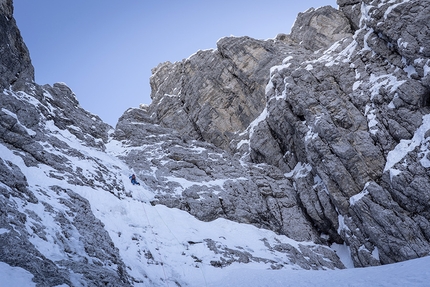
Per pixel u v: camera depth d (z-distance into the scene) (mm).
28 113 31375
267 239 32969
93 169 30719
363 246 31281
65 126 37188
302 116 38656
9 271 14047
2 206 17703
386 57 38312
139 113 49312
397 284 15695
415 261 19484
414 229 28734
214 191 35938
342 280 18984
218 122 52625
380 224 29875
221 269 25406
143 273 21672
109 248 21734
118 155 39344
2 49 31984
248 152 47375
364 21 42031
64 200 23516
